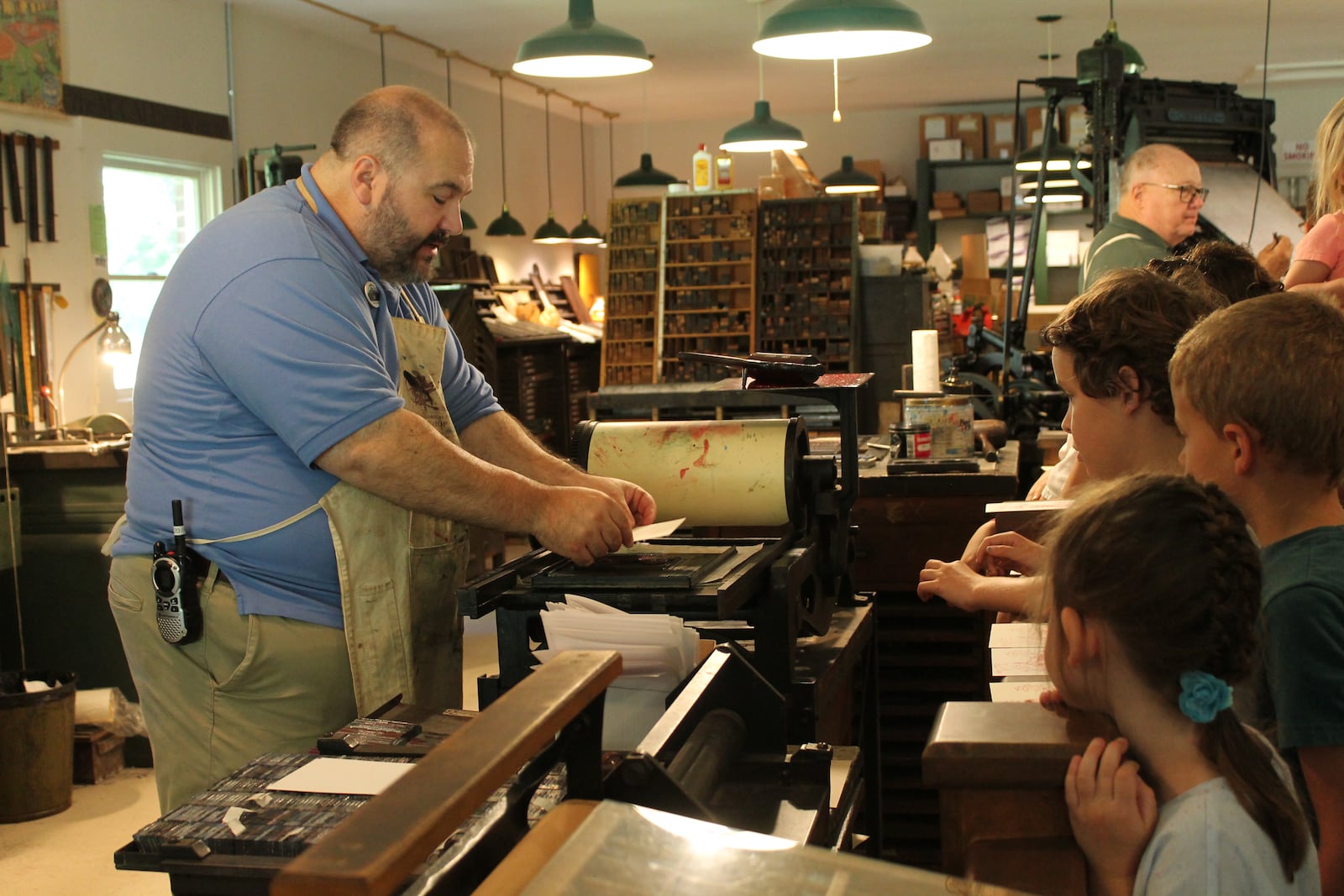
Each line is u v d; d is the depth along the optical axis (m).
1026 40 9.16
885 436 4.20
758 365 2.25
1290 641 1.19
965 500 3.21
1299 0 7.93
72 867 3.32
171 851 1.19
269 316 1.90
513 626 1.79
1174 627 0.95
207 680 2.05
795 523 2.21
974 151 12.70
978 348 6.54
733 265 7.66
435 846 0.68
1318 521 1.25
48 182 5.38
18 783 3.61
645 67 4.79
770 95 11.66
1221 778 0.97
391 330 2.13
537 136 11.96
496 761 0.76
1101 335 1.67
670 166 13.46
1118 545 0.98
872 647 2.49
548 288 11.63
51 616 4.24
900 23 3.89
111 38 5.86
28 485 4.21
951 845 0.97
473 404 2.44
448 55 8.73
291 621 2.03
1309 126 12.02
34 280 5.33
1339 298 2.47
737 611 1.82
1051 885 0.96
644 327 7.94
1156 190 3.67
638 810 0.86
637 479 2.27
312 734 2.07
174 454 2.01
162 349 2.01
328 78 7.95
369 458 1.90
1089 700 1.01
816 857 0.80
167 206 6.48
